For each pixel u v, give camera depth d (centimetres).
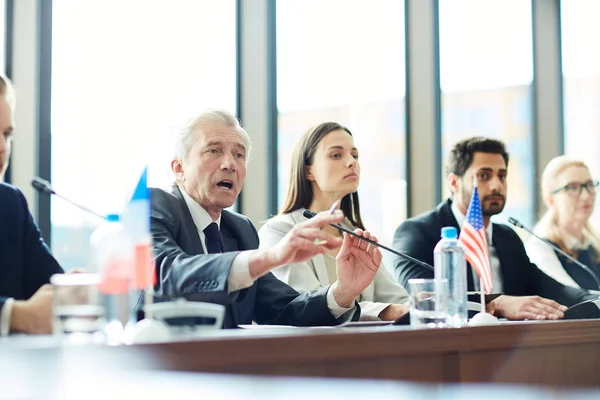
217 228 327
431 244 440
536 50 721
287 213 409
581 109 729
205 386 144
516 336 230
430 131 655
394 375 197
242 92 544
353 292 296
